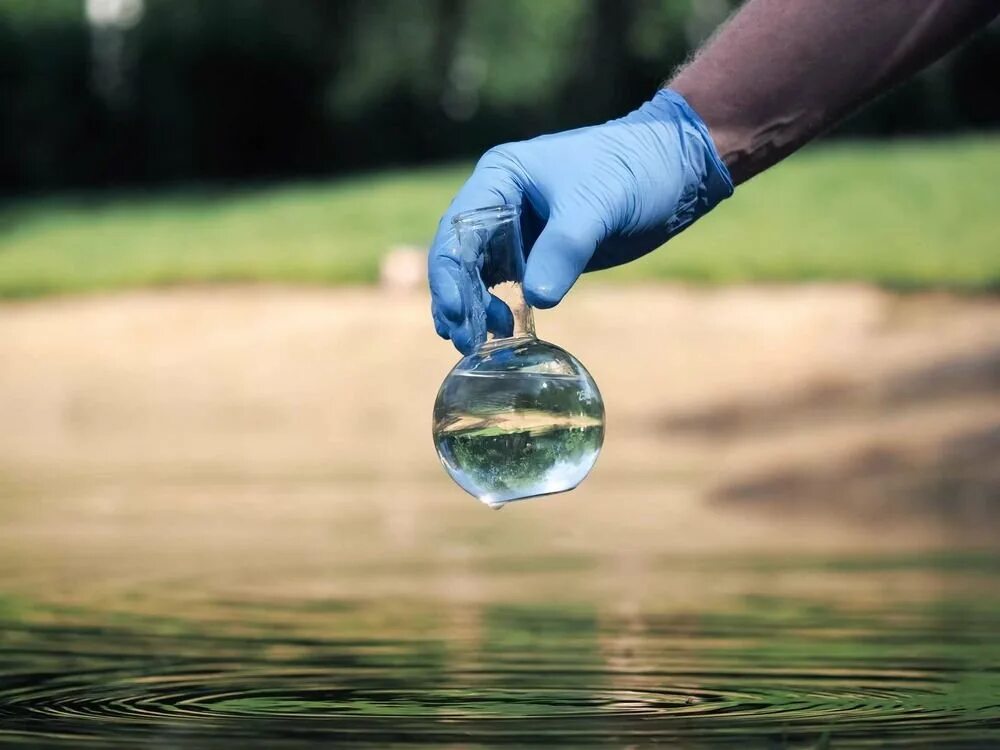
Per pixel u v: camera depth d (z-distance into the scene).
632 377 4.89
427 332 5.74
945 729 0.87
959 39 0.97
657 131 1.00
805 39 0.99
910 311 5.41
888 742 0.83
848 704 0.96
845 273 6.04
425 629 1.33
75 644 1.24
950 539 2.16
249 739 0.85
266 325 5.95
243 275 6.82
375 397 5.12
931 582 1.67
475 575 1.76
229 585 1.68
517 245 0.94
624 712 0.94
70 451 3.90
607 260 1.04
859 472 2.84
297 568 1.82
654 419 4.39
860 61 0.98
